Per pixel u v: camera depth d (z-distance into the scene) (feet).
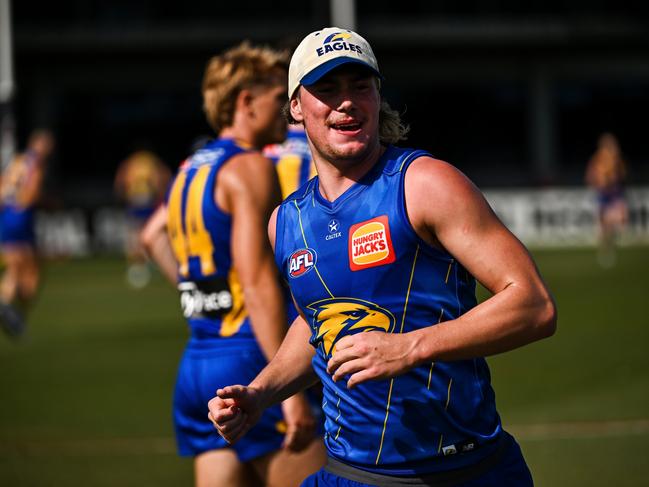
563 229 359.25
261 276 46.32
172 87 429.79
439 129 438.81
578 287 197.88
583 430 85.92
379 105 35.60
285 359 39.22
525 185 433.48
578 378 108.78
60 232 350.23
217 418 36.86
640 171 442.50
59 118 425.69
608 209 295.48
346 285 35.04
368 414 35.53
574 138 447.42
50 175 417.08
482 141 441.68
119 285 230.27
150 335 149.38
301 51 35.42
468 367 35.29
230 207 47.55
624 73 437.17
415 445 35.27
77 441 87.04
